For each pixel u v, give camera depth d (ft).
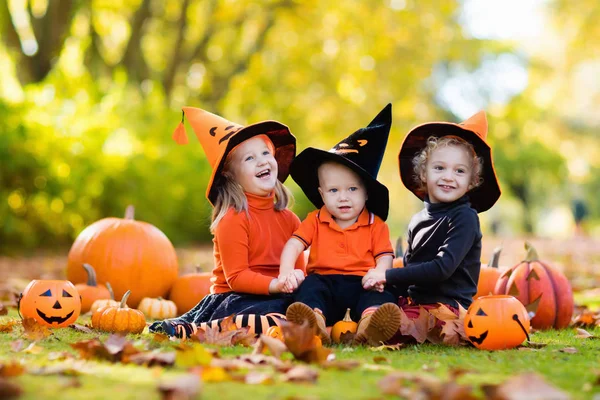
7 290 21.22
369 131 13.34
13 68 53.88
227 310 12.73
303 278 12.41
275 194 14.06
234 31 64.34
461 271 12.86
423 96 79.10
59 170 40.14
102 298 17.15
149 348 10.30
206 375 8.14
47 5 50.90
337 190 12.98
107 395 7.29
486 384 7.77
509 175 127.03
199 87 64.75
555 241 75.56
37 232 41.75
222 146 13.38
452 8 65.98
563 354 10.83
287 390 7.72
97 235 18.39
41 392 7.39
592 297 21.95
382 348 11.12
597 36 98.32
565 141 127.34
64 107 42.06
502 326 11.41
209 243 52.21
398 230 103.81
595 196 158.71
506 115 100.63
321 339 11.45
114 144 43.78
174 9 62.34
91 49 57.52
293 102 66.64
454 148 13.07
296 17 62.28
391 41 62.95
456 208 12.94
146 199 45.01
